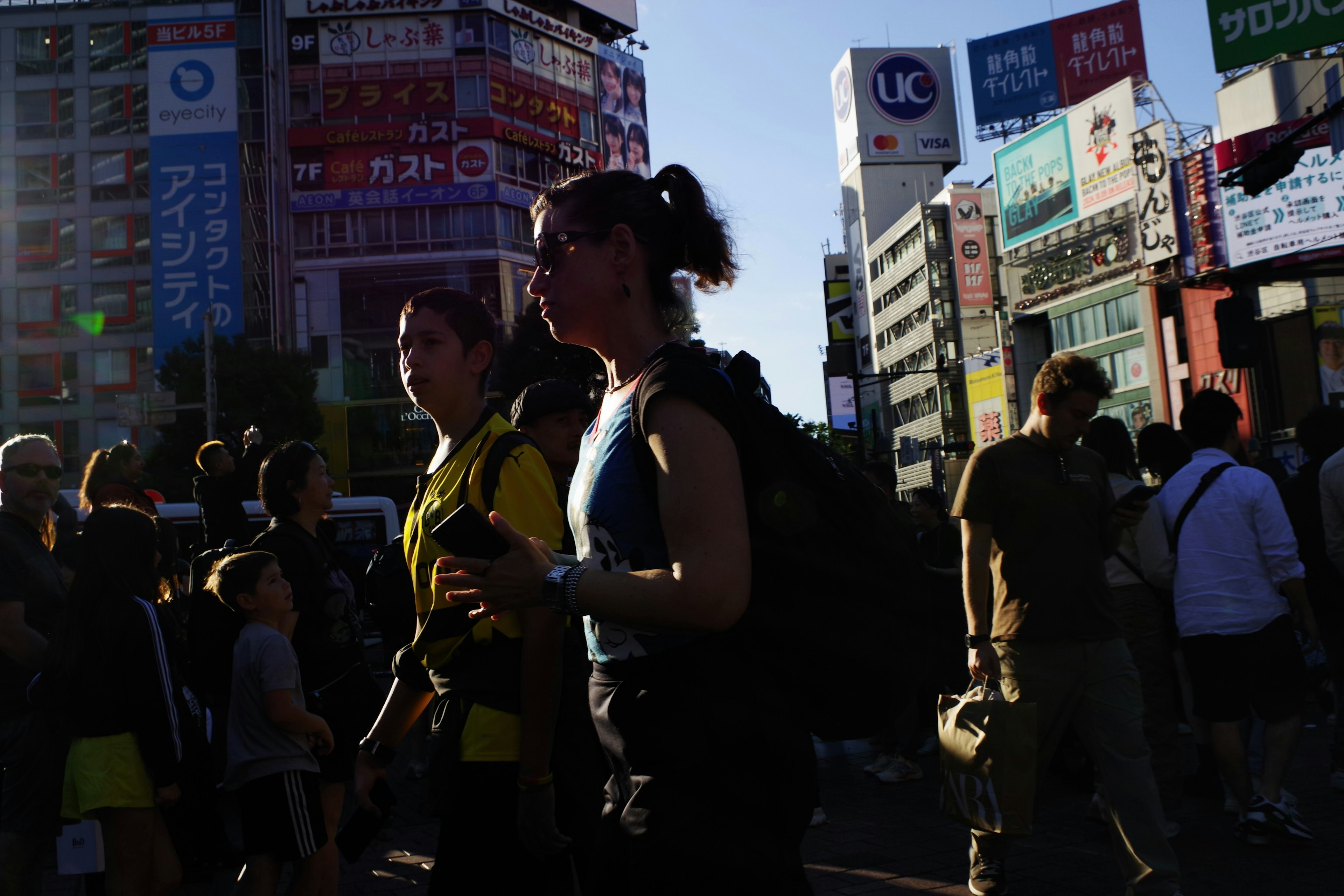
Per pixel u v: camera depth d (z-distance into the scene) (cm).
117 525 391
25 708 417
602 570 171
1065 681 389
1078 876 459
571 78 5547
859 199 8781
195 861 400
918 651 171
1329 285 3375
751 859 164
